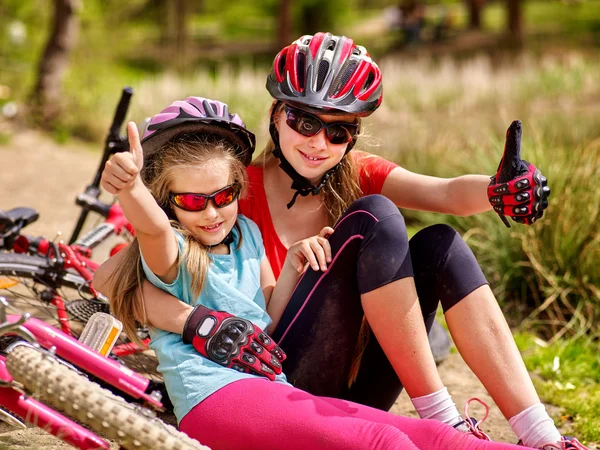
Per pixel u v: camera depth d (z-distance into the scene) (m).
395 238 2.23
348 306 2.33
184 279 2.18
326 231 2.35
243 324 2.13
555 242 4.42
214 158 2.20
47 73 10.07
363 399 2.53
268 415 1.99
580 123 8.62
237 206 2.36
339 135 2.44
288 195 2.65
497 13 34.19
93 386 1.81
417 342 2.23
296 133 2.44
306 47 2.50
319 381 2.38
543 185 2.27
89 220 5.69
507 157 2.28
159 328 2.19
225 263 2.29
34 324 1.92
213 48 25.97
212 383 2.06
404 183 2.71
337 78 2.43
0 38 10.95
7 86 10.57
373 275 2.22
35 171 7.66
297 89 2.42
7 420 1.96
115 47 11.70
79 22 11.10
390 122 8.68
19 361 1.77
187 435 1.96
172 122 2.22
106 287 2.28
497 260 4.60
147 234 2.05
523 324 4.30
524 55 20.27
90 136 9.97
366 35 28.41
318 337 2.34
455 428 2.20
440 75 12.74
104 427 1.72
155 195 2.25
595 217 4.41
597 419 3.13
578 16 29.97
